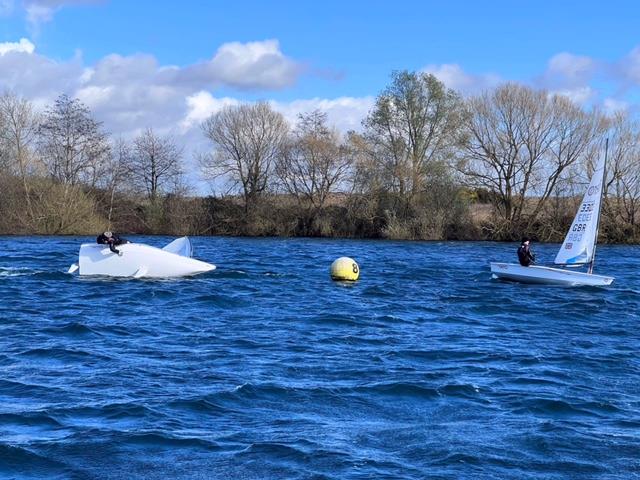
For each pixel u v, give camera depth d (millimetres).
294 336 16172
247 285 25656
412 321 18750
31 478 7727
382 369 12906
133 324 17328
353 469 8023
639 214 56906
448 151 59531
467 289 25859
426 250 47906
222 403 10477
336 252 45125
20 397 10609
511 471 8055
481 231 58844
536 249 49969
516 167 58219
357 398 10938
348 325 17875
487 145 57906
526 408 10492
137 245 26375
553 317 19859
